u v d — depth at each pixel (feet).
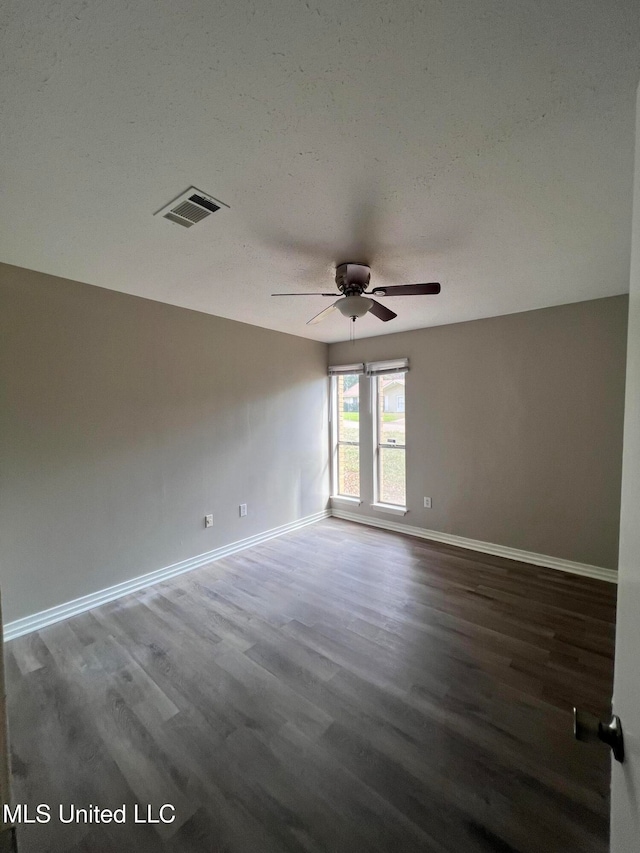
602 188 5.08
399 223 5.96
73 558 8.48
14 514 7.66
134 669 6.63
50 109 3.64
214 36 3.04
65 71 3.29
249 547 12.53
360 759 4.89
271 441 13.35
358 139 4.17
